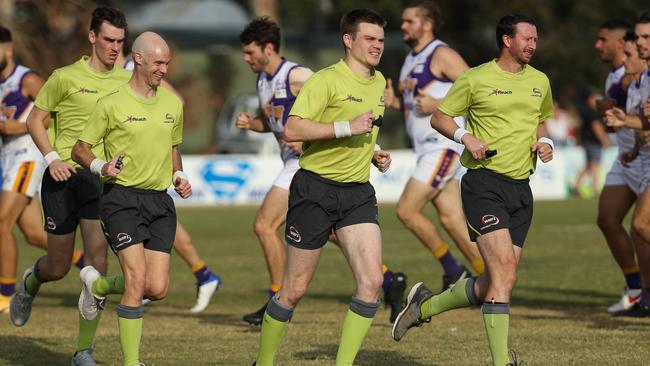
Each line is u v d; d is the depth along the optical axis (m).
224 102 123.62
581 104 86.38
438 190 34.78
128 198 23.50
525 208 23.72
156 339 29.83
